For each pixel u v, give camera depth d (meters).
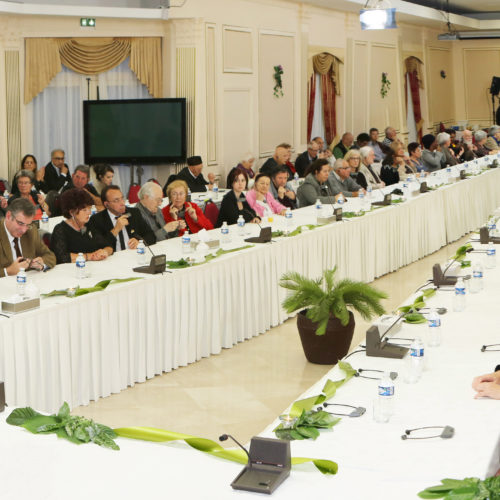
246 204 7.85
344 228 7.62
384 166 11.70
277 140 13.78
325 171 8.96
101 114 11.47
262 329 6.50
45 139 11.36
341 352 5.70
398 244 8.99
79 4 11.27
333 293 5.45
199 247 6.07
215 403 5.04
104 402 5.00
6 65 10.85
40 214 7.79
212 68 11.88
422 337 4.09
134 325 5.23
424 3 18.61
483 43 22.06
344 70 15.73
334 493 2.42
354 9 15.07
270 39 13.30
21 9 10.44
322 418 2.99
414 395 3.29
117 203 6.21
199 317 5.78
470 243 6.87
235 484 2.45
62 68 11.35
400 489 2.45
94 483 2.50
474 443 2.80
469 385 3.40
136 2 11.70
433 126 20.78
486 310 4.66
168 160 11.58
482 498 2.30
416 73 19.56
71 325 4.73
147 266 5.50
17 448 2.76
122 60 11.52
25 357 4.45
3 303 4.41
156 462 2.65
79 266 5.24
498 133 17.20
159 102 11.51
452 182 10.74
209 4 11.67
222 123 12.23
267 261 6.46
